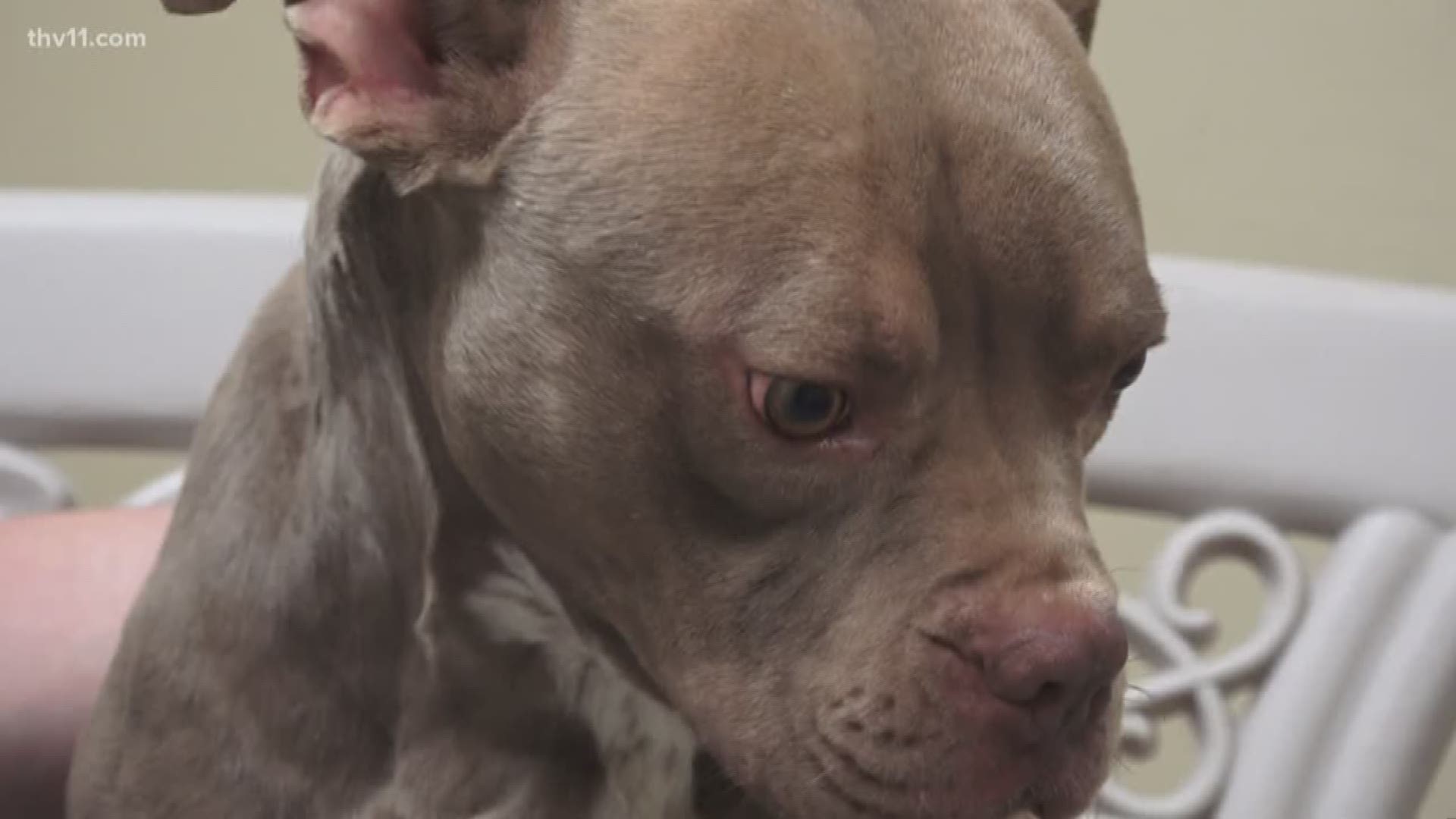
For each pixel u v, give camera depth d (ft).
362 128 3.42
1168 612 5.76
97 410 6.20
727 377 3.20
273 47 7.28
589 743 4.00
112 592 5.65
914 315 3.14
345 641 3.94
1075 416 3.40
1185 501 5.91
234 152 7.46
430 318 3.59
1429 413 5.81
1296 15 6.54
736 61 3.21
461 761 3.96
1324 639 5.61
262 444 4.06
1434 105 6.51
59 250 6.23
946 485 3.25
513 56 3.39
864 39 3.23
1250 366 5.87
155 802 4.07
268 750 3.98
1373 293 5.96
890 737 3.25
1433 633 5.55
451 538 3.78
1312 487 5.82
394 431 3.78
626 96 3.26
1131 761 5.84
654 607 3.50
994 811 3.27
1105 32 6.68
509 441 3.45
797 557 3.33
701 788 4.09
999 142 3.21
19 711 5.38
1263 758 5.48
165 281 6.21
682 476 3.34
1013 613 3.15
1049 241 3.22
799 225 3.13
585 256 3.27
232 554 4.03
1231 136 6.69
